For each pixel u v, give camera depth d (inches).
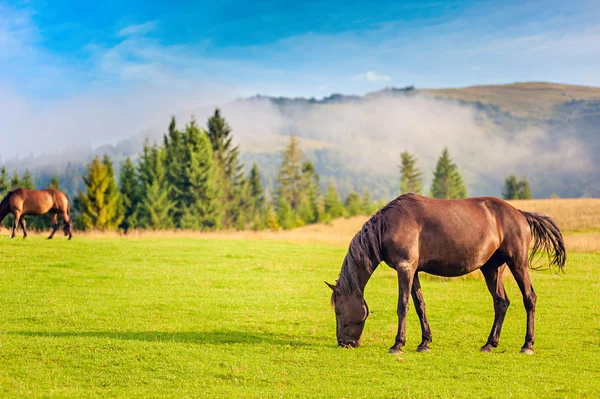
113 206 2263.8
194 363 357.7
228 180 2815.0
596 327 480.7
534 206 2504.9
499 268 429.7
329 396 298.5
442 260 399.2
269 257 952.9
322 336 454.3
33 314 490.9
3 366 337.1
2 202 938.1
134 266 786.2
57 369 336.8
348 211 3998.5
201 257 907.4
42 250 847.1
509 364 370.0
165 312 526.6
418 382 326.0
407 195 415.5
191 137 2476.6
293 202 4584.2
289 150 4660.4
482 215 409.7
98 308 527.8
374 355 389.7
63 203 985.5
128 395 296.0
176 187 2479.1
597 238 1266.0
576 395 304.2
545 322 501.4
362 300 407.8
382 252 400.8
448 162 4660.4
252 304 580.4
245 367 352.2
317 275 792.3
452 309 572.1
